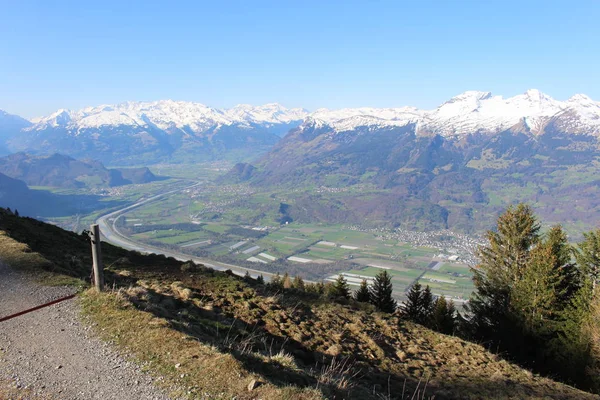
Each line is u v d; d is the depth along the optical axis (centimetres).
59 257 1814
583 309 2608
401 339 1853
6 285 1327
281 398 786
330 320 1820
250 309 1647
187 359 911
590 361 2448
